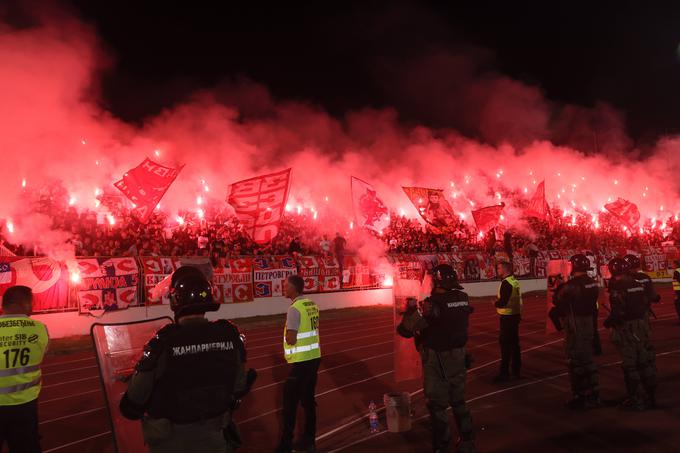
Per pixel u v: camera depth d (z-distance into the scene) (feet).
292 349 19.88
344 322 60.23
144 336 15.28
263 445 20.66
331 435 21.58
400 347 26.63
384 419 23.38
